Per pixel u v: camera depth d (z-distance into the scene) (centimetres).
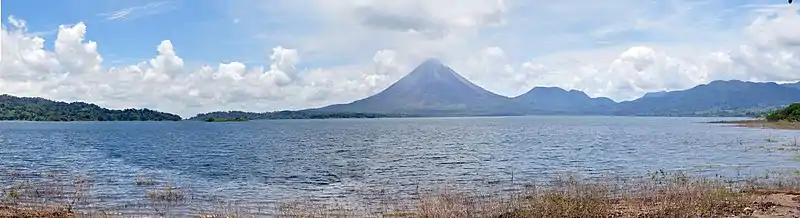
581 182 2686
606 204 1697
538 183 2791
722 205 1631
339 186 2811
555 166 3862
